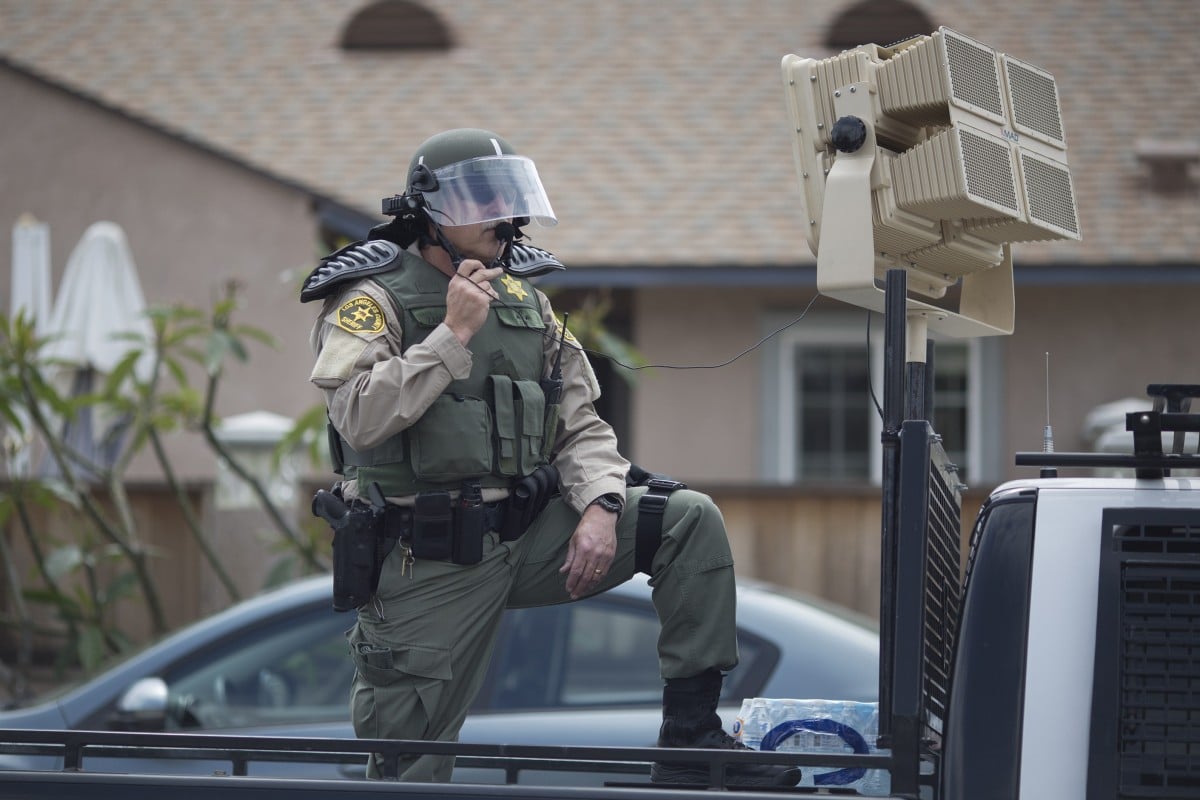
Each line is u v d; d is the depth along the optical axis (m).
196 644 13.38
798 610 13.16
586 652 12.87
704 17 35.41
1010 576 6.39
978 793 6.16
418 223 7.66
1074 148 30.84
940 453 7.20
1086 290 28.98
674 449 29.41
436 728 7.72
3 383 20.59
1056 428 28.89
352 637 7.84
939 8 34.25
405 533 7.50
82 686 13.40
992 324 8.54
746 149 31.42
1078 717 6.16
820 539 23.47
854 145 7.21
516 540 7.77
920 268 7.87
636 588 13.10
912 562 6.37
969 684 6.30
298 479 23.27
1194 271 27.66
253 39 35.19
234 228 29.39
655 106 32.75
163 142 29.70
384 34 34.75
